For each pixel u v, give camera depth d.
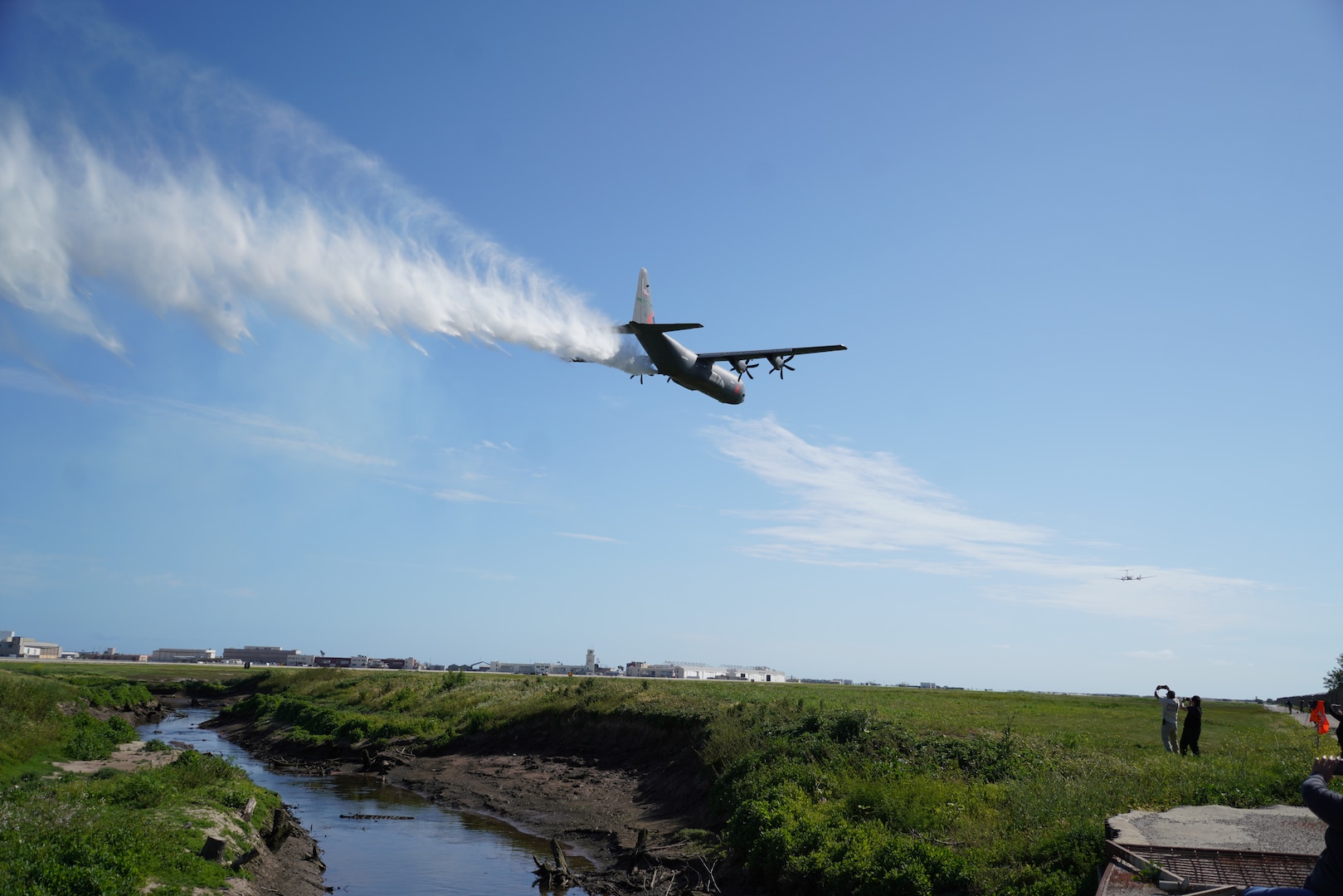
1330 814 6.70
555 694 54.34
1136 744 28.91
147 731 66.44
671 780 35.25
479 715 52.69
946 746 26.41
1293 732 34.25
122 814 21.56
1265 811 16.45
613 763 40.94
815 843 20.94
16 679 48.12
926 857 17.64
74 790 24.00
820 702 42.28
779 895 20.55
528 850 30.25
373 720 56.91
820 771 26.16
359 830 32.78
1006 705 48.06
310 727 60.97
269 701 76.44
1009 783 22.20
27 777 27.47
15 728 32.91
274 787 42.75
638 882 24.64
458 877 26.47
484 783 41.72
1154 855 13.09
